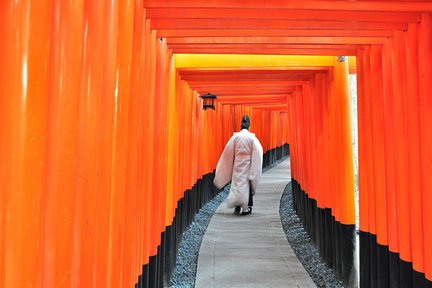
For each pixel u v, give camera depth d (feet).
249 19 9.96
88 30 4.81
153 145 11.99
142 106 8.63
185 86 21.45
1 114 3.62
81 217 4.73
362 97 13.08
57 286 4.05
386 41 10.93
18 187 3.61
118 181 5.86
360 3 8.62
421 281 9.46
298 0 8.57
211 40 12.03
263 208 34.01
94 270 4.92
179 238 21.36
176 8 8.55
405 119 10.02
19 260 3.60
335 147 16.20
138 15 7.30
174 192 18.53
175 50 13.70
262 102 37.83
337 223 16.52
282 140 80.43
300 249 21.39
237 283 16.83
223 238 24.22
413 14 9.45
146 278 10.80
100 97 4.94
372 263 12.55
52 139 4.06
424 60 9.16
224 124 42.52
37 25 3.68
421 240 9.51
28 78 3.64
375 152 11.84
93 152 4.82
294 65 16.70
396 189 10.84
